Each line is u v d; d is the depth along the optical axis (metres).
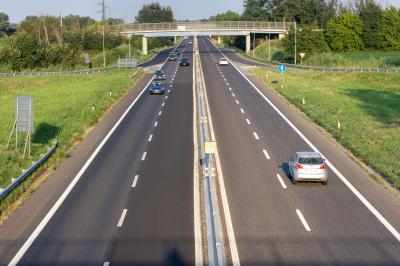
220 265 16.41
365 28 138.12
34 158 34.53
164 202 25.31
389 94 68.62
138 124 46.88
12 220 23.09
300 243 20.09
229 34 145.00
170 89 71.56
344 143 38.62
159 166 32.41
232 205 24.88
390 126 45.28
